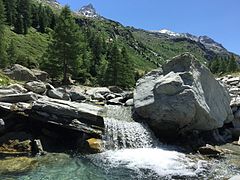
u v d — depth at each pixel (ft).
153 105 93.50
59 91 115.03
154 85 98.94
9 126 83.61
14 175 60.75
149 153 80.02
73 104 95.66
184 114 88.89
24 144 78.07
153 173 65.21
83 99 123.54
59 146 82.89
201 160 75.46
